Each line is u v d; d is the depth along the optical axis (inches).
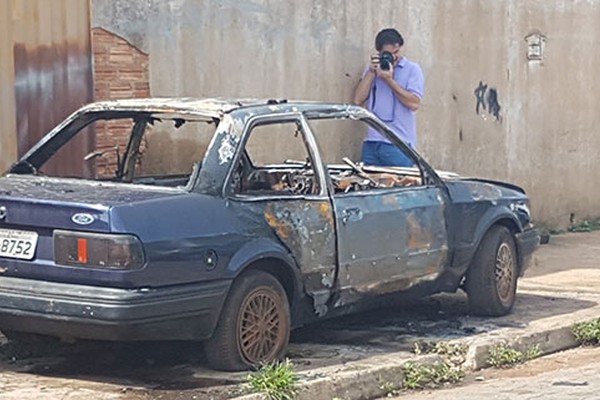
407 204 373.1
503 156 633.0
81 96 444.1
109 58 454.0
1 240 307.6
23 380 318.3
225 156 324.8
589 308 440.5
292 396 306.2
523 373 360.2
